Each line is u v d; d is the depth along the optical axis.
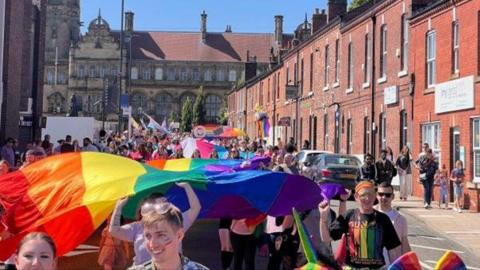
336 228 7.56
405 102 28.48
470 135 22.55
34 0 39.75
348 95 36.75
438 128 25.25
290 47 59.28
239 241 10.09
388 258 7.65
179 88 125.62
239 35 130.50
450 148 24.08
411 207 22.72
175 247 4.40
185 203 7.59
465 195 22.39
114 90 59.38
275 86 58.91
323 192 9.70
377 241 7.32
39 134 36.72
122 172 7.73
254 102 70.12
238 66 126.31
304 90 47.75
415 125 27.30
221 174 9.09
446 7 24.59
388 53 30.86
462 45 23.42
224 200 9.30
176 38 129.00
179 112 125.31
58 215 7.10
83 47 118.88
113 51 119.81
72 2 124.94
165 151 26.94
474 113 22.25
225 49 127.88
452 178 22.30
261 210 9.05
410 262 6.05
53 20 124.19
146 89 124.88
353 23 35.88
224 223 10.83
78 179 7.57
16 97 29.53
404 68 29.14
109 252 9.30
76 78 118.50
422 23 26.77
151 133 48.88
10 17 27.62
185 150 25.19
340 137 38.28
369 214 7.43
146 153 25.41
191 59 126.25
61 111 118.69
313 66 45.41
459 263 5.95
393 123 29.77
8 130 28.02
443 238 16.55
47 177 7.71
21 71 33.50
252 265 10.14
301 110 48.53
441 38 25.11
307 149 31.61
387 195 7.86
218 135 45.44
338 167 24.41
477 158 22.28
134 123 54.72
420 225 18.88
